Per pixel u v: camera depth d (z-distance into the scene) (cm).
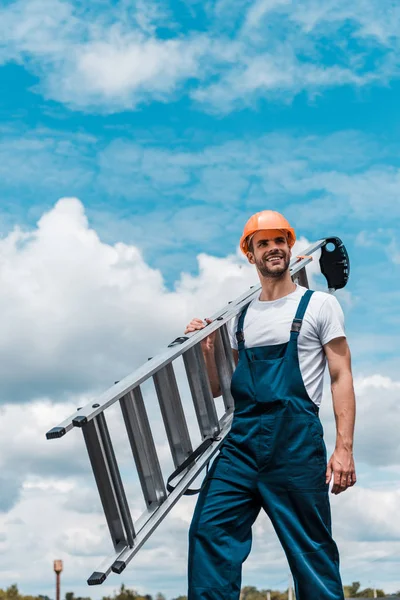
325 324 334
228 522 328
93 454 307
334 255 454
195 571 325
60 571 3469
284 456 322
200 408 366
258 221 351
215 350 385
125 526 309
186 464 346
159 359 320
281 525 321
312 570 316
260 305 346
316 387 333
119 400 326
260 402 328
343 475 324
